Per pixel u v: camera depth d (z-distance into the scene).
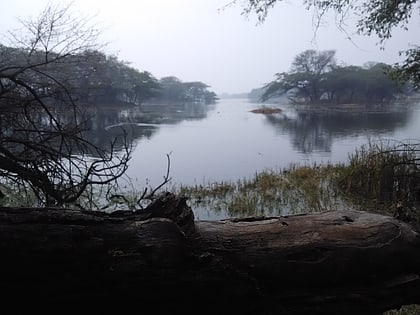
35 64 5.37
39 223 1.53
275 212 8.71
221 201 9.72
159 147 24.53
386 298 1.79
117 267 1.53
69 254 1.50
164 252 1.56
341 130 37.75
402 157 9.40
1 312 1.53
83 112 6.06
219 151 23.06
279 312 1.72
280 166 16.84
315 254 1.76
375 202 8.71
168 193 1.81
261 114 73.81
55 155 5.10
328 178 12.20
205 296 1.64
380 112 67.00
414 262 1.83
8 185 6.18
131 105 52.94
